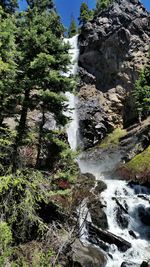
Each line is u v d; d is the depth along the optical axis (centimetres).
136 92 3834
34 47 1462
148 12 4881
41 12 1695
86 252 1435
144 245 1786
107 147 3862
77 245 1462
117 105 4269
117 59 4353
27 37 1436
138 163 3056
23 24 1543
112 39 4359
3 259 956
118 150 3638
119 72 4331
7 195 1140
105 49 4419
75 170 1638
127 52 4353
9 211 1112
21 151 1346
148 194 2547
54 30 1645
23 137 1373
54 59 1437
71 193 1546
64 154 1467
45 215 1405
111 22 4500
